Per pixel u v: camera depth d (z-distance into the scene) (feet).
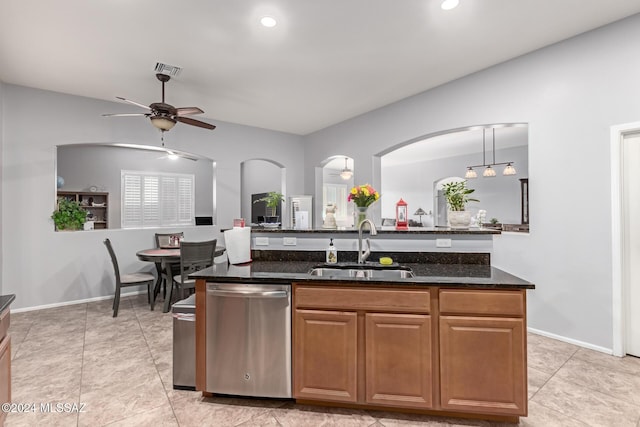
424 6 8.09
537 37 9.62
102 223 23.93
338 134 18.58
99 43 9.77
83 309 13.42
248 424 6.07
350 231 8.61
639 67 8.46
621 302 8.80
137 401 6.84
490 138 20.98
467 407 6.01
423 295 6.15
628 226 8.93
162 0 7.76
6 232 12.62
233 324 6.73
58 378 7.79
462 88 12.32
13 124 12.73
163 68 11.46
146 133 15.81
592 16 8.59
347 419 6.23
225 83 12.80
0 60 10.79
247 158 19.21
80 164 23.29
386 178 33.78
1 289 12.48
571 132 9.68
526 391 5.83
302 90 13.60
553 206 10.08
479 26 9.02
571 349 9.29
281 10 8.21
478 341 5.97
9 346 5.40
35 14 8.26
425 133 13.67
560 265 9.93
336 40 9.70
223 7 8.06
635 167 8.77
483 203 25.45
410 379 6.19
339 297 6.41
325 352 6.46
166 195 26.55
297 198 19.06
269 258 9.02
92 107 14.42
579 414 6.32
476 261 8.06
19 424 6.06
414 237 8.30
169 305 13.05
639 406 6.56
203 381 6.86
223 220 18.42
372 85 13.05
